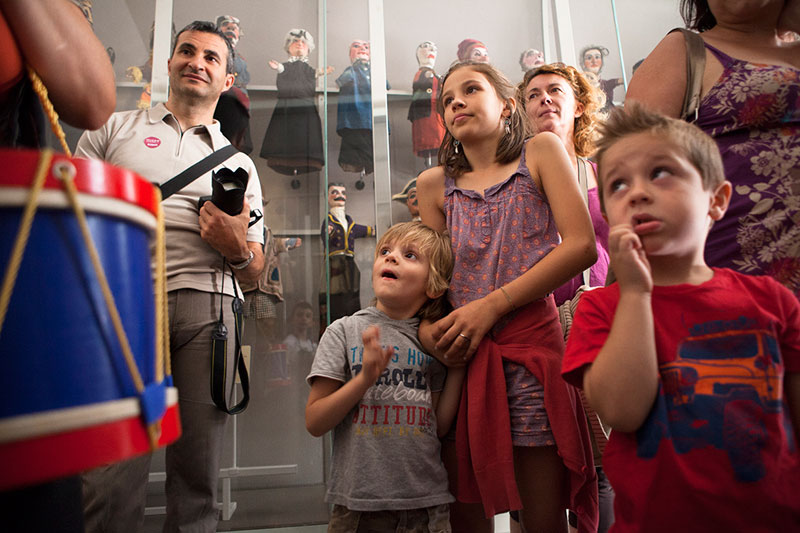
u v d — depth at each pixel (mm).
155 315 635
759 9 1336
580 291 1794
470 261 1574
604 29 4215
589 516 1409
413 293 1558
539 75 2514
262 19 4020
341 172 3656
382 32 3836
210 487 1793
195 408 1795
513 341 1466
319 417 1388
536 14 4367
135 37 3658
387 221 3451
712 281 977
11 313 480
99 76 869
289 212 3549
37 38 758
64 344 502
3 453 448
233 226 1872
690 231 949
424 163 3863
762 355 887
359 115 3721
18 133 878
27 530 673
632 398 881
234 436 2787
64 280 514
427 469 1410
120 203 575
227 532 2418
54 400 485
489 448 1371
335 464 1460
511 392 1438
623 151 995
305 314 3281
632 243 893
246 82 3771
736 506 821
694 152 972
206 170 2051
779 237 1141
